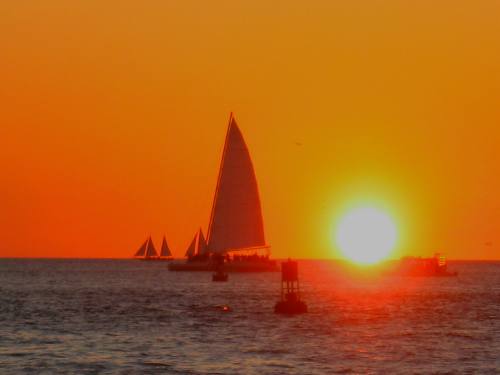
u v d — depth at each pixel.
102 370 189.62
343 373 187.12
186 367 193.38
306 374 186.12
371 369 191.62
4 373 186.25
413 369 191.88
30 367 192.88
